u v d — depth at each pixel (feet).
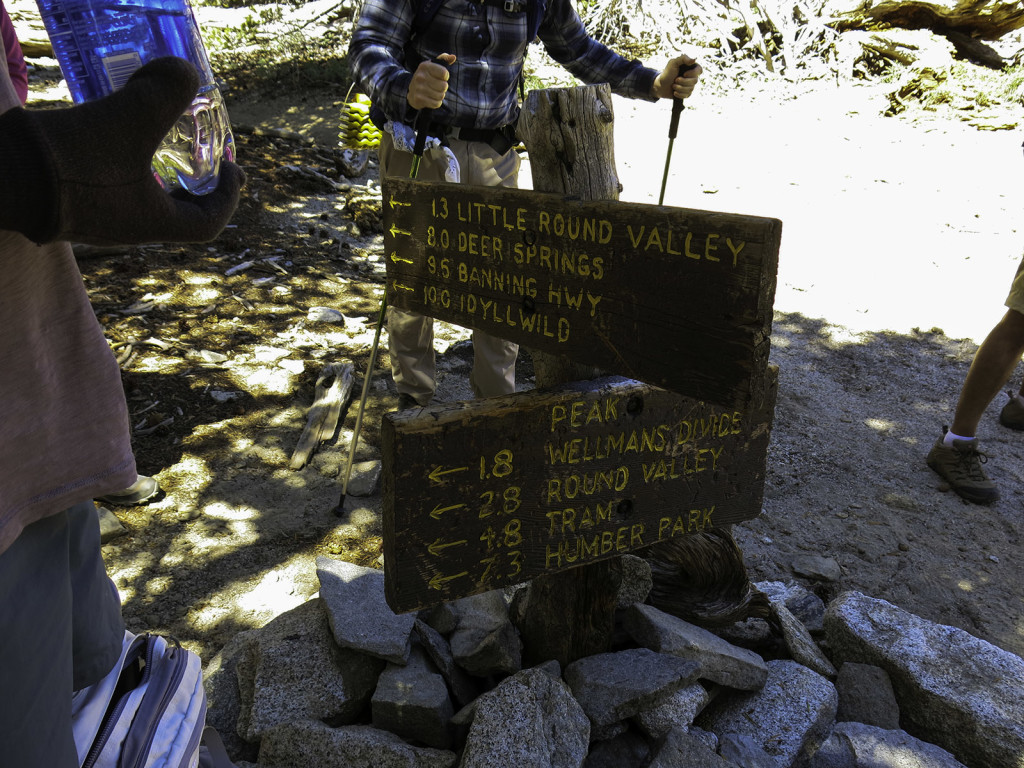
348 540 9.96
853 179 25.62
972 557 10.59
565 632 7.31
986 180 25.76
